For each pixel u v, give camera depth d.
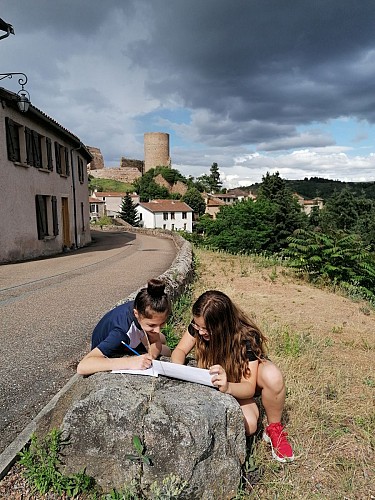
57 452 2.34
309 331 5.72
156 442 2.23
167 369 2.59
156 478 2.22
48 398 3.29
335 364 4.51
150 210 69.81
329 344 5.14
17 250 14.45
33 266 12.38
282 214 28.67
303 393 3.61
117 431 2.27
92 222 50.50
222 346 2.73
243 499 2.37
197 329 2.86
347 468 2.68
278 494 2.40
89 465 2.31
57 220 18.31
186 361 3.30
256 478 2.55
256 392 2.90
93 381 2.55
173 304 5.97
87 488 2.30
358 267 9.78
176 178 104.75
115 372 2.62
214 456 2.32
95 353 2.72
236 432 2.46
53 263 13.23
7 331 5.14
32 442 2.41
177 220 72.31
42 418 2.68
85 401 2.34
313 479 2.56
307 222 35.41
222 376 2.58
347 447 2.91
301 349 4.82
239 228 26.48
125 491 2.21
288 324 6.02
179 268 7.88
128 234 35.03
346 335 5.66
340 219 49.44
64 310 6.21
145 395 2.38
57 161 19.09
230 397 2.55
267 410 2.81
